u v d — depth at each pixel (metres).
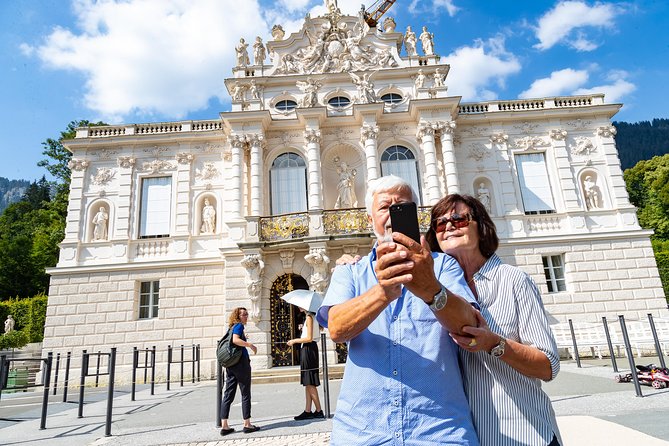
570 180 22.08
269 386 15.02
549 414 2.12
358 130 22.66
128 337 20.17
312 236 18.81
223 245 20.88
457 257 2.51
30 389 19.22
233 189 20.84
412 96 23.41
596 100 23.50
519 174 22.52
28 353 26.50
